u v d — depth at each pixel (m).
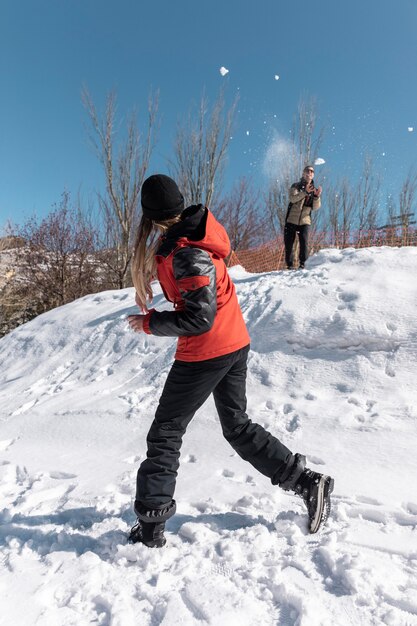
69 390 4.98
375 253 5.76
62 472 3.24
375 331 4.13
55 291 14.59
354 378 3.88
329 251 6.32
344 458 3.00
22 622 1.76
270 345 4.52
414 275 4.97
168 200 2.07
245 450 2.27
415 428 3.18
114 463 3.31
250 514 2.46
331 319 4.46
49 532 2.42
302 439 3.30
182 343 2.14
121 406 4.23
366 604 1.74
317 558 2.02
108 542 2.26
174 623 1.70
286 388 3.99
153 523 2.15
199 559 2.08
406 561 2.00
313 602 1.71
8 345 6.81
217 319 2.12
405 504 2.45
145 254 2.21
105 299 7.32
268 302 5.15
